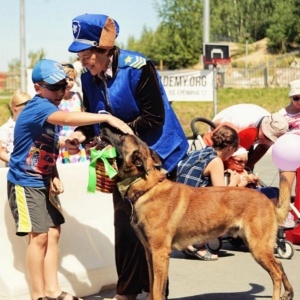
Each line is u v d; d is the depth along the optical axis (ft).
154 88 13.10
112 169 12.84
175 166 13.73
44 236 13.33
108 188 13.21
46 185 13.28
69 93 19.45
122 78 13.08
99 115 12.72
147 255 13.32
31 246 13.33
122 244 13.98
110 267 15.38
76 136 13.84
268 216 13.76
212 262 18.45
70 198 15.17
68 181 15.12
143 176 12.92
